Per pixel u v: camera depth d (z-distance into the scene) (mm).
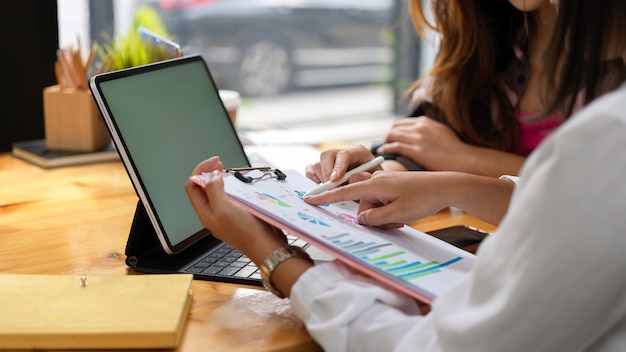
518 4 1354
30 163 1635
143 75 1087
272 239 861
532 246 634
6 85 1779
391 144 1502
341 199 960
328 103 4426
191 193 905
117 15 2930
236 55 4230
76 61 1625
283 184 1007
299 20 4398
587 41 978
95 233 1166
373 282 816
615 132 612
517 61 1565
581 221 614
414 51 4004
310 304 792
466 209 1028
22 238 1135
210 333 817
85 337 755
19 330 753
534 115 1533
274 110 4363
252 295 925
